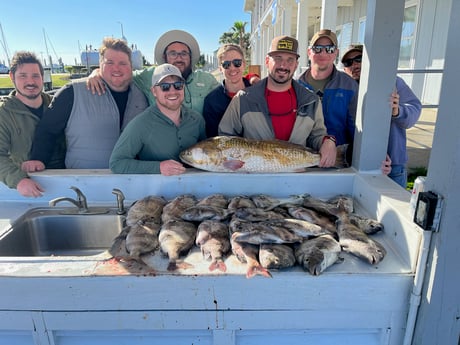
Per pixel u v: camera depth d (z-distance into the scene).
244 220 1.57
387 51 1.83
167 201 1.94
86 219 1.95
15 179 2.02
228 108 2.39
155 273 1.31
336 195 2.03
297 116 2.27
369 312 1.35
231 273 1.31
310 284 1.30
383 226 1.60
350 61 2.85
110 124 2.43
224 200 1.87
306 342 1.42
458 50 1.06
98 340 1.43
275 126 2.29
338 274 1.31
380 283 1.30
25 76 2.47
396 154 2.50
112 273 1.31
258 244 1.40
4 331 1.40
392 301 1.33
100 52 2.43
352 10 9.34
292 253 1.38
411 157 5.05
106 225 1.96
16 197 2.09
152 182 2.04
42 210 1.99
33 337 1.39
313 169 2.11
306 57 7.45
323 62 2.63
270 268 1.30
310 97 2.28
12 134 2.46
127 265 1.36
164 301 1.33
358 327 1.38
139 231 1.55
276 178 2.03
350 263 1.38
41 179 2.05
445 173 1.15
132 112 2.53
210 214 1.64
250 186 2.04
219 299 1.33
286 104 2.28
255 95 2.27
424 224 1.21
